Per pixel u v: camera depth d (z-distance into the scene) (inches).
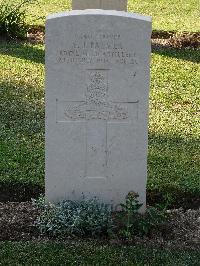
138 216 117.0
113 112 116.0
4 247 110.2
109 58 113.3
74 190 119.3
